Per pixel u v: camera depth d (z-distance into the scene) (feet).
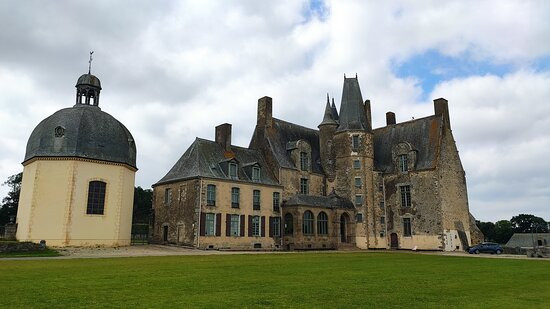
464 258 98.12
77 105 127.13
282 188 145.89
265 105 157.89
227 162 134.92
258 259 81.87
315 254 104.88
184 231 126.00
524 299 38.09
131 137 130.00
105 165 117.91
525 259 96.43
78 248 105.81
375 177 159.94
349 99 167.32
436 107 160.04
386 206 159.02
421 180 151.12
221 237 126.72
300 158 155.33
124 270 57.16
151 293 38.37
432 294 40.22
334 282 47.91
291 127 167.43
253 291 40.32
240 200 133.69
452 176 155.43
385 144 169.78
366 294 39.65
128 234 123.24
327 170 163.84
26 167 119.14
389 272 60.70
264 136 154.61
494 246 129.90
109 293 38.11
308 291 40.86
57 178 112.16
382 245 154.30
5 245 90.12
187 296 37.01
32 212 109.81
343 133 162.50
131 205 125.80
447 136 158.92
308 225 141.28
